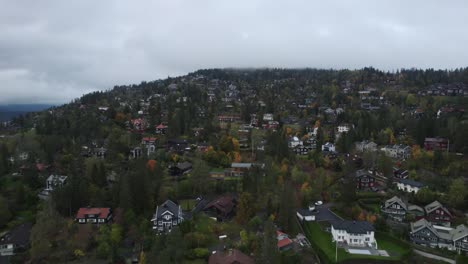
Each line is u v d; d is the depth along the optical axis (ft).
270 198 317.42
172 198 334.44
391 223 309.63
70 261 246.88
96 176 347.56
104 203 314.96
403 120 570.05
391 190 368.07
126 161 426.51
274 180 355.77
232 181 368.89
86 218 291.99
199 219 299.99
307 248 263.49
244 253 244.63
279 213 289.94
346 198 328.29
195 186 352.90
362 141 513.04
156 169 351.05
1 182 362.74
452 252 261.24
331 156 464.65
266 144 484.74
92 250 259.60
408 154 455.63
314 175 383.24
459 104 617.62
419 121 502.38
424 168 401.70
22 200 327.26
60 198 306.76
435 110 618.85
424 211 323.16
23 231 277.23
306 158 445.78
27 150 440.45
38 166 404.16
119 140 473.26
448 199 329.72
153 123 610.65
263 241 230.48
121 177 326.03
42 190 358.84
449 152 430.20
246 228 282.97
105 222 292.20
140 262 231.09
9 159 423.64
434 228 286.46
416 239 278.05
